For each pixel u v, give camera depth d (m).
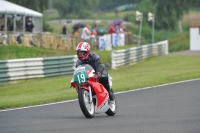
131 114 35.03
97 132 27.41
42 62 69.94
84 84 32.88
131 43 128.50
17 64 66.00
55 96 49.44
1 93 57.41
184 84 56.28
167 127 28.48
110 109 34.50
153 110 36.78
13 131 28.64
